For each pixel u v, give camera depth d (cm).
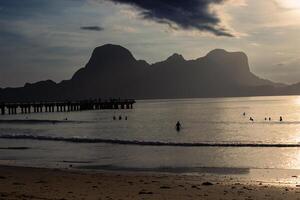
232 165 2486
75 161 2705
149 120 8862
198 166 2450
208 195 1387
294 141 4238
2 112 12156
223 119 8888
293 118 9106
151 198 1291
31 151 3300
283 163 2567
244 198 1338
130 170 2281
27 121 8825
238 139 4534
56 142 4050
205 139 4541
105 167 2403
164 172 2200
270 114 10888
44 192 1382
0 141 4197
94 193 1378
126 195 1345
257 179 1917
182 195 1374
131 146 3656
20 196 1265
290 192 1474
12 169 2181
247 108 15138
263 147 3522
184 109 15212
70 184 1636
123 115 11369
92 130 6297
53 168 2302
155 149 3419
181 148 3484
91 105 14075
